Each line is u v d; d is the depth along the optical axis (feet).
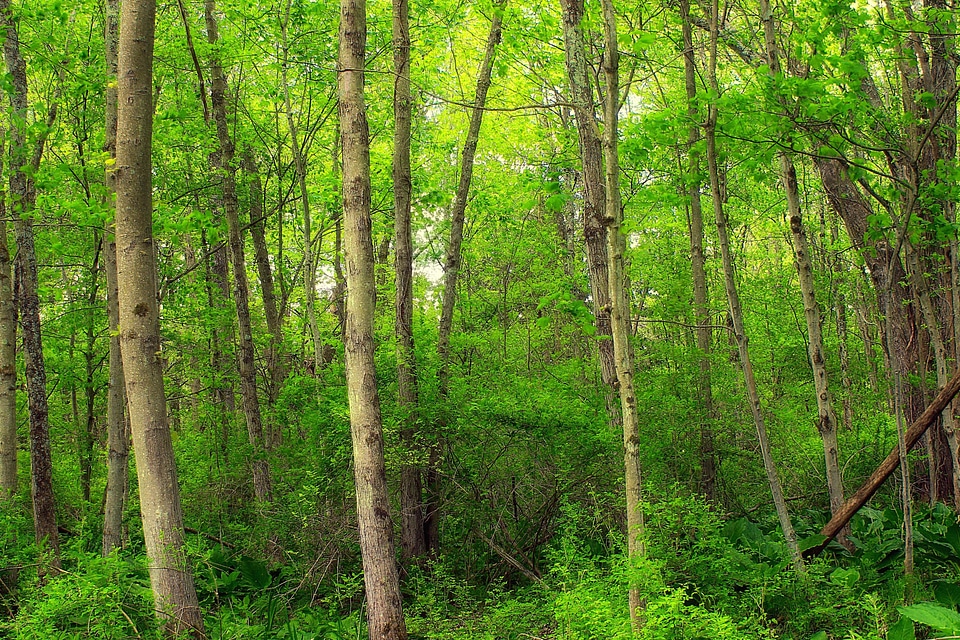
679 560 17.62
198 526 31.50
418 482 27.20
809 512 25.93
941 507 23.52
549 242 46.39
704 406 27.73
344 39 18.88
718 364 29.19
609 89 15.34
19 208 22.45
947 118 22.80
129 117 18.03
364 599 25.04
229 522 32.91
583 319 16.40
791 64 21.39
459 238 30.66
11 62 25.08
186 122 33.12
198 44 30.53
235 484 34.58
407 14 28.45
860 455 30.81
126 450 26.37
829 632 16.02
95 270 35.63
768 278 36.73
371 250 18.94
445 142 41.55
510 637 20.02
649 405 27.14
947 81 22.40
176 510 18.12
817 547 19.94
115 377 25.93
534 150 45.96
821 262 36.73
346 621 22.79
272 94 34.86
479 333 40.01
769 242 50.39
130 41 18.03
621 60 23.88
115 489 25.61
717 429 27.71
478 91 30.83
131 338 17.92
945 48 21.22
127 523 30.86
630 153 20.27
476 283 54.39
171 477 18.11
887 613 15.66
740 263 43.16
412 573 25.77
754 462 30.60
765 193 38.22
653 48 26.20
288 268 43.98
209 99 35.09
